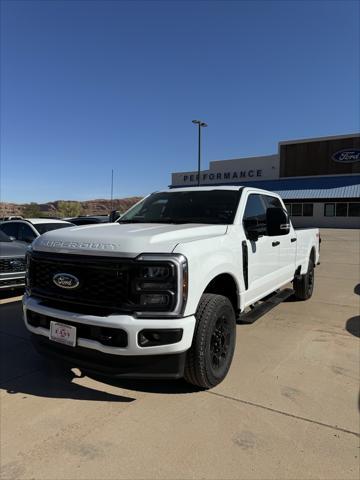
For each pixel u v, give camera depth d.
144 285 3.26
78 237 3.67
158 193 5.66
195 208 4.95
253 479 2.64
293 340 5.24
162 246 3.40
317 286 8.89
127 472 2.71
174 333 3.25
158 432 3.16
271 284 5.48
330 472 2.70
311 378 4.10
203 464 2.78
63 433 3.16
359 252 15.51
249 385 3.94
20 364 4.49
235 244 4.30
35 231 9.55
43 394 3.80
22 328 5.78
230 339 4.04
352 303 7.27
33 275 3.91
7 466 2.78
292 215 39.47
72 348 3.54
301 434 3.13
